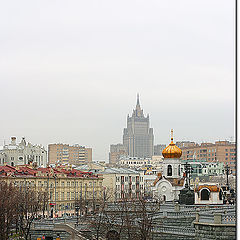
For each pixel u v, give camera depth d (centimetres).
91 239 10375
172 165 17400
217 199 12738
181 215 9944
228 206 11644
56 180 19562
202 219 7719
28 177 18062
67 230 11131
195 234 7781
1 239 10875
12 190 13138
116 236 9606
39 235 11494
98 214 11956
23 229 11381
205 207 11706
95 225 10038
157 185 17125
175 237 8331
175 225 9800
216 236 7350
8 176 17362
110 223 9831
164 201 15600
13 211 12412
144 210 8975
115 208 11838
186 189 13688
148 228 8531
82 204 17550
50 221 12062
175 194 16912
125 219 9662
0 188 13425
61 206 19650
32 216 12312
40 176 18750
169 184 16988
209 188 12750
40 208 17288
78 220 12156
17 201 12825
